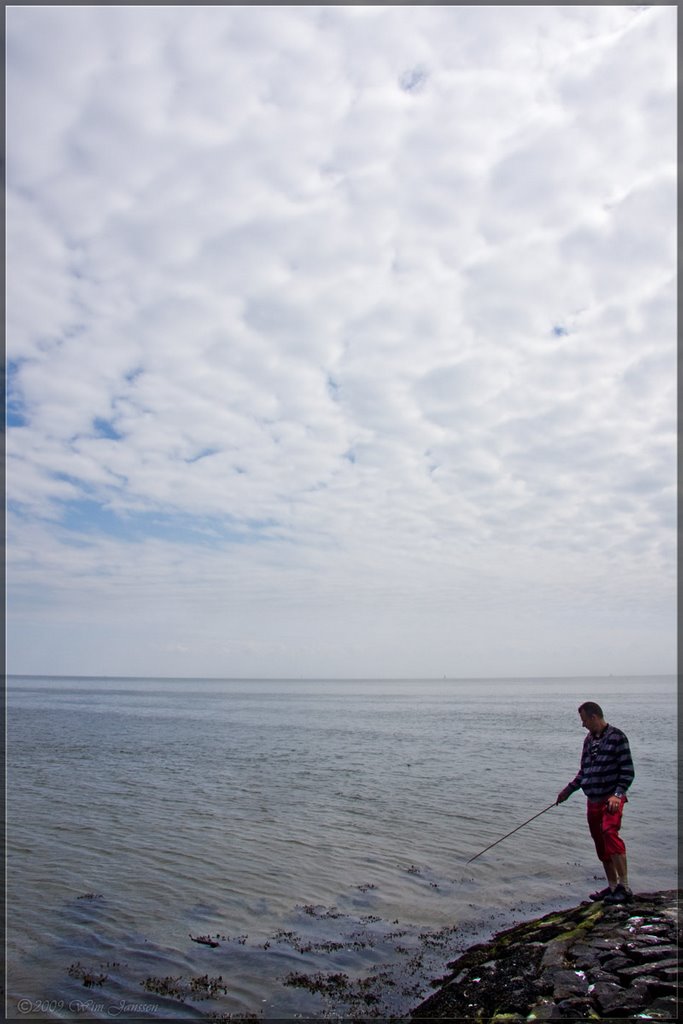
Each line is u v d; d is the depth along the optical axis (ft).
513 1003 22.86
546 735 142.61
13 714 209.87
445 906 37.09
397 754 106.11
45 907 36.24
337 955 30.76
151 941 32.14
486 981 25.54
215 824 54.80
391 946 31.73
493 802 64.54
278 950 31.30
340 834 51.75
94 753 105.19
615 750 31.09
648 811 61.05
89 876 41.47
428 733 148.56
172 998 26.48
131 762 94.22
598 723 32.01
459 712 247.29
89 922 34.32
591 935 27.32
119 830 52.70
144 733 145.69
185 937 32.68
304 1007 25.72
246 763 94.02
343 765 92.07
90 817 57.26
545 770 86.99
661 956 24.27
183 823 55.11
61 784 74.38
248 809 60.75
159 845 48.39
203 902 37.40
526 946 27.84
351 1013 25.16
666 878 41.04
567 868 43.78
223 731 153.79
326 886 40.16
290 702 362.33
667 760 95.25
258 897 38.27
